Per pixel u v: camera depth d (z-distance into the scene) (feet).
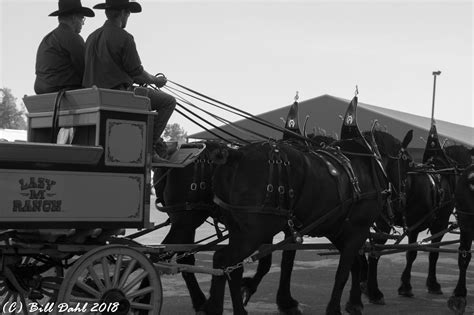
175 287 32.89
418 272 40.60
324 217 22.33
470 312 28.71
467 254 28.40
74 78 21.33
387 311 28.25
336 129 109.70
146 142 19.17
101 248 18.19
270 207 21.01
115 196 18.63
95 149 17.90
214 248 22.02
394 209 28.60
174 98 21.54
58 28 21.25
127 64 20.26
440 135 97.50
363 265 31.65
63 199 17.81
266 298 30.25
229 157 21.12
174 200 23.73
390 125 101.96
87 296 18.51
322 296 31.22
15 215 17.12
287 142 24.23
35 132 21.71
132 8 21.02
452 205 34.60
